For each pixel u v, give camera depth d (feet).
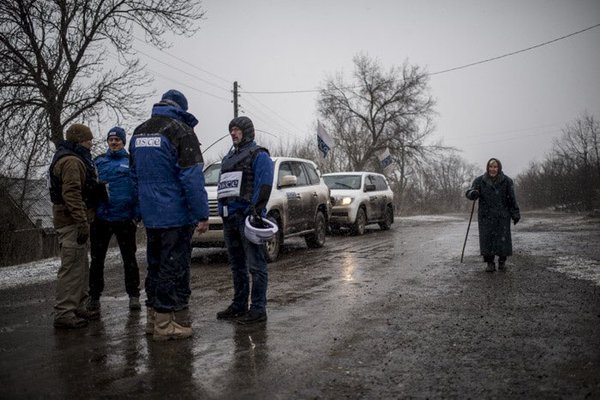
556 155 158.71
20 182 55.93
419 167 154.40
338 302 18.31
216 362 11.87
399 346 12.94
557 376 10.66
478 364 11.50
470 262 28.43
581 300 17.93
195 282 23.09
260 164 15.89
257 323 15.46
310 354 12.40
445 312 16.56
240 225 16.07
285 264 28.40
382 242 40.45
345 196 47.06
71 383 10.60
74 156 15.24
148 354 12.55
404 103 151.12
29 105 55.31
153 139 13.80
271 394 9.93
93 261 17.39
